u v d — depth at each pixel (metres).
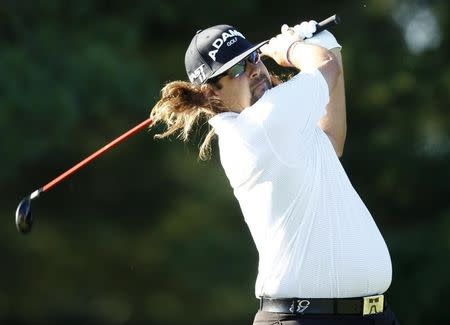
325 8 61.62
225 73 15.78
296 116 14.90
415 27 64.12
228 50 15.85
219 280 58.34
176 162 59.50
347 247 14.94
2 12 50.28
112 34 52.69
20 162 49.66
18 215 18.67
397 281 57.91
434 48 62.94
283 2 60.31
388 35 63.06
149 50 59.97
